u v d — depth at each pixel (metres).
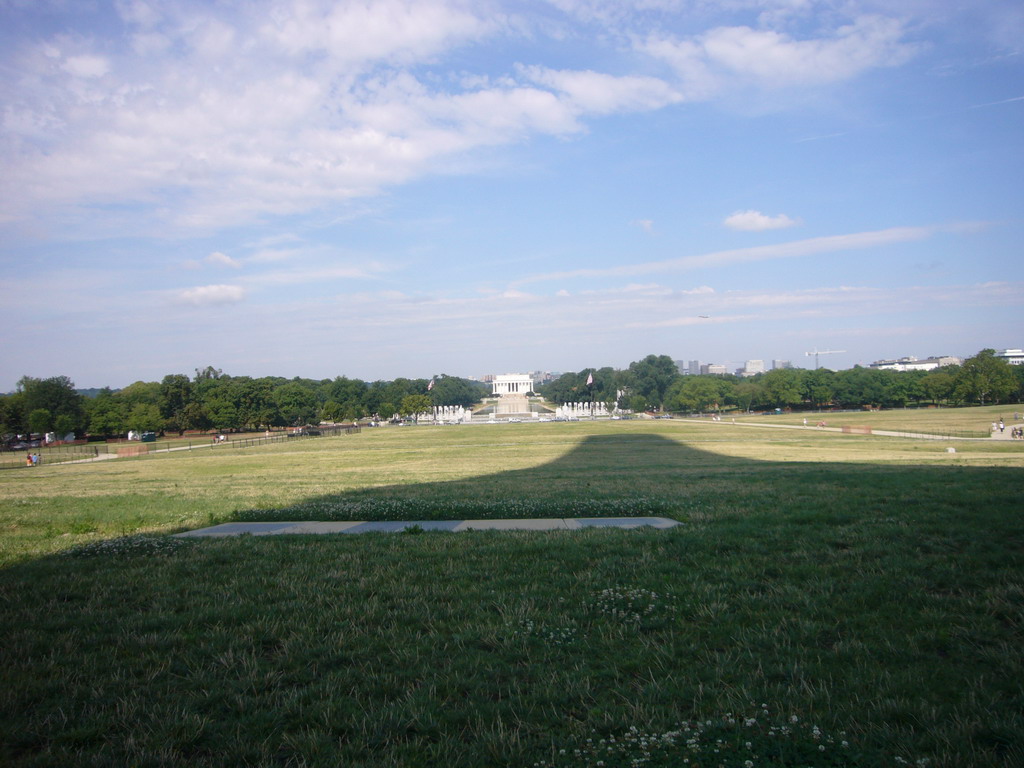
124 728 6.96
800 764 5.97
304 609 10.53
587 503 21.92
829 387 184.25
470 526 18.55
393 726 6.82
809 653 8.20
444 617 9.98
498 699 7.48
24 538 18.64
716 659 8.12
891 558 11.98
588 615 9.88
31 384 135.75
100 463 70.88
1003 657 7.77
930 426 98.56
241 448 90.75
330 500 26.86
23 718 7.14
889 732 6.38
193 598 11.29
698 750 6.16
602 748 6.31
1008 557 11.68
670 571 12.00
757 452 56.44
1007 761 5.84
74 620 10.27
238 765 6.24
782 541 13.88
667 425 125.31
